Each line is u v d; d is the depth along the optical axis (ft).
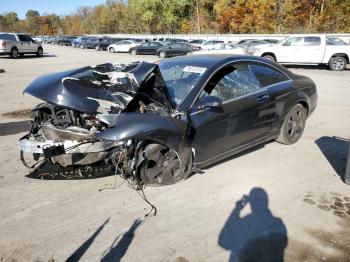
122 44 112.68
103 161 13.91
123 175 14.15
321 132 21.81
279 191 13.91
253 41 76.84
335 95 34.63
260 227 11.51
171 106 14.05
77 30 380.17
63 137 13.21
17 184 14.66
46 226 11.66
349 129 22.59
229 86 15.37
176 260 10.00
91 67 14.80
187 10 220.02
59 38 201.16
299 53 59.93
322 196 13.53
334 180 14.90
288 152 18.06
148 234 11.17
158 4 228.43
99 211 12.48
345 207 12.75
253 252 10.30
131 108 13.57
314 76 50.47
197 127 13.80
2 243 10.82
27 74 54.75
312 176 15.29
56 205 12.94
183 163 13.79
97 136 12.32
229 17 158.20
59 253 10.34
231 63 15.85
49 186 14.42
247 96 15.81
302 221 11.84
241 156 17.43
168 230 11.37
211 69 15.02
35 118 14.97
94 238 11.00
